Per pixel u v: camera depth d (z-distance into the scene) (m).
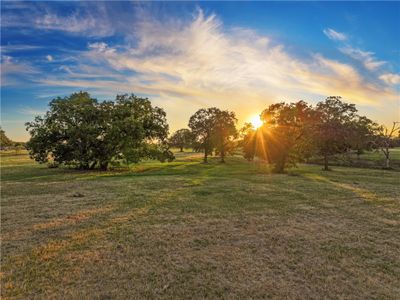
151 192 12.98
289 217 8.52
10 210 9.37
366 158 41.88
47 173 23.92
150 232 7.02
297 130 25.36
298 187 14.74
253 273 4.82
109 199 11.24
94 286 4.38
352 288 4.34
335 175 22.42
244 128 33.28
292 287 4.36
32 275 4.74
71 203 10.48
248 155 34.03
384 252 5.77
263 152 27.92
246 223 7.84
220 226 7.55
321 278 4.65
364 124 38.72
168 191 13.28
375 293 4.20
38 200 11.09
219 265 5.14
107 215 8.68
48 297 4.07
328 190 13.70
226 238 6.60
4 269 4.97
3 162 38.81
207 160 45.69
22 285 4.40
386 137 39.41
